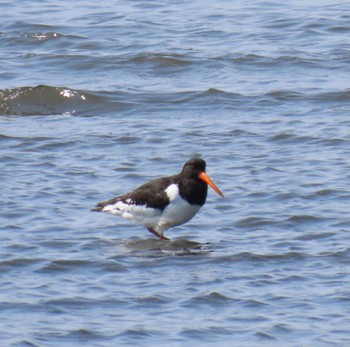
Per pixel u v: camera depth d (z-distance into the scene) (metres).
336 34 29.06
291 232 16.20
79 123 22.73
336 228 16.28
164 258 15.12
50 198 17.72
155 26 30.06
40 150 20.58
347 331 12.66
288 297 13.66
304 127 21.84
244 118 22.77
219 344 12.34
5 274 14.53
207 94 24.28
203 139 21.19
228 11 31.53
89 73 26.42
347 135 21.22
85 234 16.11
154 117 23.17
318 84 24.88
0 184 18.44
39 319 13.02
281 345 12.31
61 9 32.06
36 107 24.12
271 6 31.89
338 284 14.06
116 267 14.75
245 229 16.42
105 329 12.73
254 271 14.62
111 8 32.16
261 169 19.27
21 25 30.09
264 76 25.70
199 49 27.70
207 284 14.12
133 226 16.50
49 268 14.72
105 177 18.92
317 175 18.88
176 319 13.03
